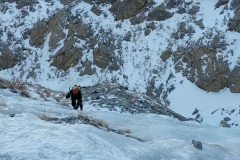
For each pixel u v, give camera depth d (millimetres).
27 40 43094
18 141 6852
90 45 38906
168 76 33312
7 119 8273
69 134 7680
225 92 30578
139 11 39719
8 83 19031
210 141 13750
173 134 13914
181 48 34656
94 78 36375
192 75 32375
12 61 41531
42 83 38250
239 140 14195
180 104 30672
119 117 16609
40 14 44438
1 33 44125
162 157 9055
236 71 30844
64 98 21047
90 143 7441
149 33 37594
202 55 32844
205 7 37406
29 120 8898
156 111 20391
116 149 7965
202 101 30344
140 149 8719
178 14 37844
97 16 41156
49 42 41688
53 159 6371
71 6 43000
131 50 36781
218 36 33375
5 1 47750
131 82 34094
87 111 17250
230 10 35531
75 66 38312
